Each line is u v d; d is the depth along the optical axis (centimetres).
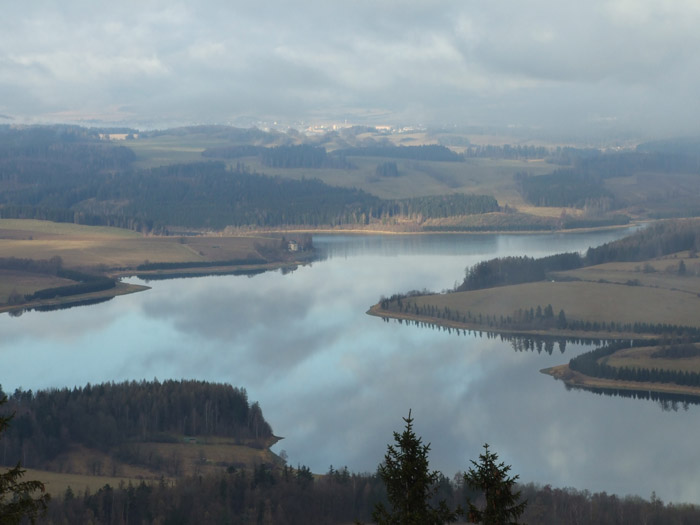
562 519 17062
